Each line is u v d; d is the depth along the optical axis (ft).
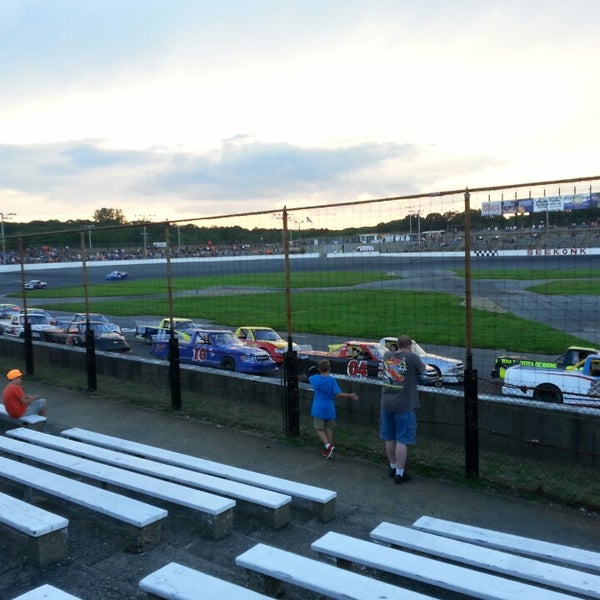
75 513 19.08
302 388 31.91
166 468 20.44
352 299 108.99
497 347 65.92
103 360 44.37
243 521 18.37
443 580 12.35
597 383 36.27
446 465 23.81
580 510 19.60
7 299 150.00
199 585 12.26
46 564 15.38
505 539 15.39
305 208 26.48
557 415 24.21
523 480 22.17
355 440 27.40
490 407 25.88
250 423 30.35
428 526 16.39
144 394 37.40
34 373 45.42
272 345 59.06
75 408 34.42
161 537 17.19
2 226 286.66
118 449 24.06
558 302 91.20
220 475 20.51
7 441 23.91
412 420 21.97
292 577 12.54
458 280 116.47
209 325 90.07
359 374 48.57
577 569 14.38
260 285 111.24
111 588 14.32
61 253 265.54
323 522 18.34
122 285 156.76
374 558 13.48
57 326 84.07
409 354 21.90
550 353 62.03
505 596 11.64
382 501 20.34
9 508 16.47
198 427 30.04
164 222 33.04
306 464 24.30
